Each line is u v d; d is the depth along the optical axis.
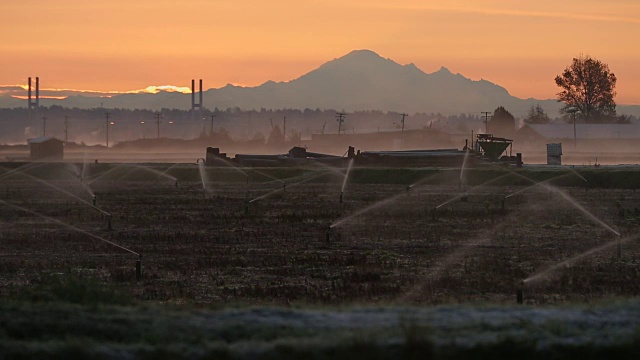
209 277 76.81
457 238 105.19
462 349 42.38
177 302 62.72
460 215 133.50
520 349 42.53
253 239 105.69
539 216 131.50
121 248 96.62
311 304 57.50
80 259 88.12
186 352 41.75
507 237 105.88
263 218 132.12
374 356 41.62
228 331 45.06
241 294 67.12
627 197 169.75
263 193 191.12
